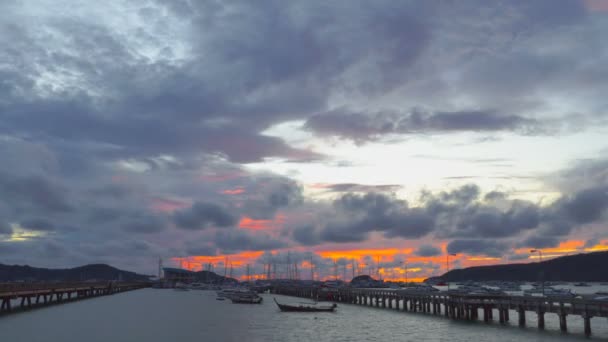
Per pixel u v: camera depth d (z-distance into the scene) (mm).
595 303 58969
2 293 86938
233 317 97875
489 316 82312
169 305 137500
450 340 62312
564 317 64500
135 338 66562
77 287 148875
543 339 60094
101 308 117438
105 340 64375
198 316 100312
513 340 60094
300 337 67750
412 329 73938
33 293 106438
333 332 72500
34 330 71938
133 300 159625
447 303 89688
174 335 69875
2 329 72125
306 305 123188
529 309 70750
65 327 76438
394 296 116375
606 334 63875
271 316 100062
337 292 157625
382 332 71562
